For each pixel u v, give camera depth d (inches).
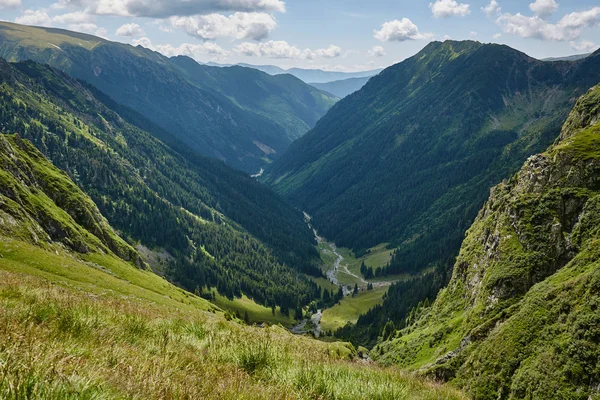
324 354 579.5
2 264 2630.4
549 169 4463.6
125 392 248.8
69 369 246.5
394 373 541.6
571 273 3361.2
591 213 3826.3
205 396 277.6
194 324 554.6
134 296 3361.2
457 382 3346.5
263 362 423.5
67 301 515.2
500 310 3927.2
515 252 4210.1
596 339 2491.4
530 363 2807.6
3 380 208.5
